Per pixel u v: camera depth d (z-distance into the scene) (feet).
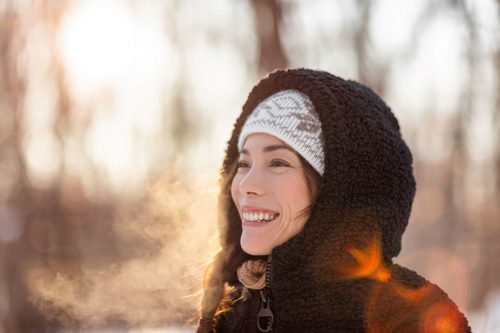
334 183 5.05
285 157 5.27
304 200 5.24
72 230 14.17
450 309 4.90
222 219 6.24
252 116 5.54
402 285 4.98
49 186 14.32
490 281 13.58
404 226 5.25
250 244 5.38
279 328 5.17
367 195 5.05
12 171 13.99
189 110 13.62
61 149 14.19
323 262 5.03
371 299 4.94
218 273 6.14
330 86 5.26
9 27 13.56
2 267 13.91
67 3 13.78
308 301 5.07
